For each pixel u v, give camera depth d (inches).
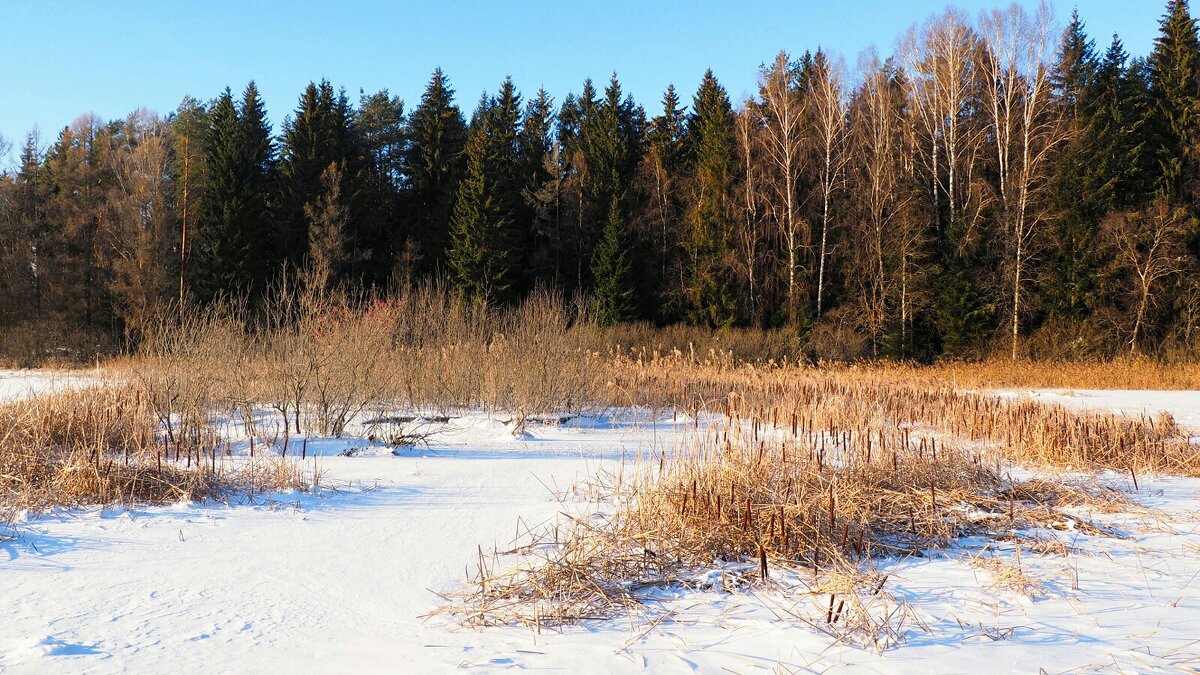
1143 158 1418.6
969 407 504.1
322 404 448.1
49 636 142.6
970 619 157.9
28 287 1427.2
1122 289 1309.1
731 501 226.7
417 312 616.7
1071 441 387.2
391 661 134.8
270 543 216.4
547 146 1825.8
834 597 160.4
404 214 1743.4
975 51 1455.5
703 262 1443.2
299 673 128.8
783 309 1400.1
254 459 346.9
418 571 192.4
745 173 1491.1
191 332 459.8
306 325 465.7
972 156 1386.6
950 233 1349.7
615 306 1459.2
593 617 161.3
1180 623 154.6
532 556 204.4
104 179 1576.0
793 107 1457.9
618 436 458.0
